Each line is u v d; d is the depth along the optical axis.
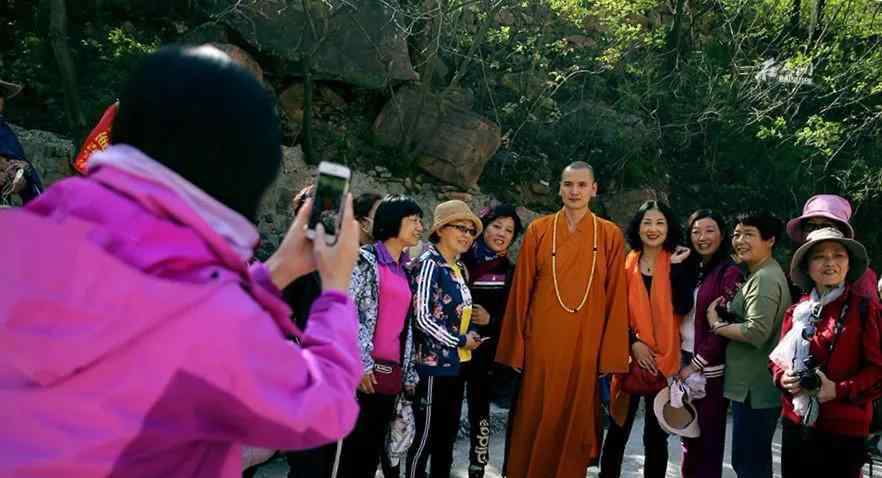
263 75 9.21
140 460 1.10
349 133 9.50
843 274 3.95
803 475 4.03
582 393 5.23
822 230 4.06
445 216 4.82
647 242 5.18
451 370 4.79
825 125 12.34
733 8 14.18
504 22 11.60
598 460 6.01
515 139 10.95
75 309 1.07
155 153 1.21
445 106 9.74
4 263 1.09
